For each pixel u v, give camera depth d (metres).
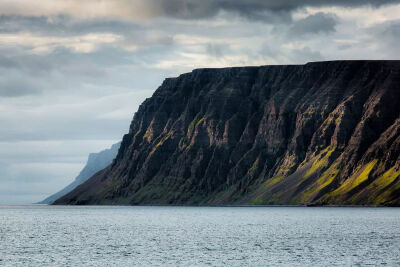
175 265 148.12
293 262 150.62
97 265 148.38
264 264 148.38
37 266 146.88
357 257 157.25
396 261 150.12
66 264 150.00
